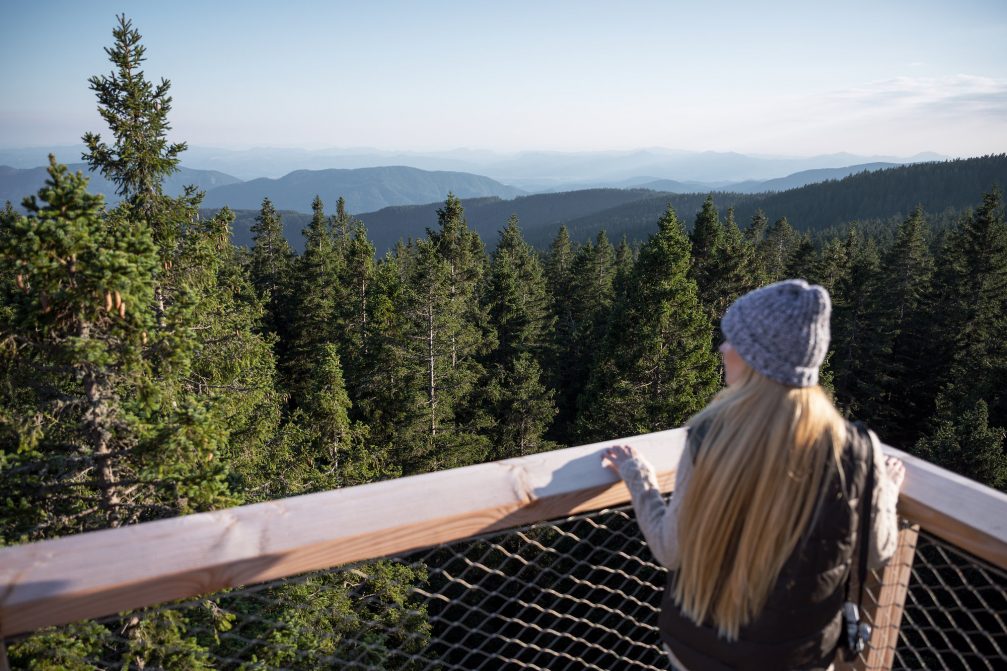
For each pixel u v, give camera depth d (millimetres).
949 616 1721
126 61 10234
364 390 27031
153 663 5062
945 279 41625
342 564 1373
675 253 23828
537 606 1856
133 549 1215
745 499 1312
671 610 1546
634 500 1568
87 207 6262
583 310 51188
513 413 27172
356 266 42531
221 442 7684
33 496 6941
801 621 1363
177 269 10766
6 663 1210
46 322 6477
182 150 10898
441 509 1426
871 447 1391
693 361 22641
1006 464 22672
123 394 7332
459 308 27328
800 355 1311
